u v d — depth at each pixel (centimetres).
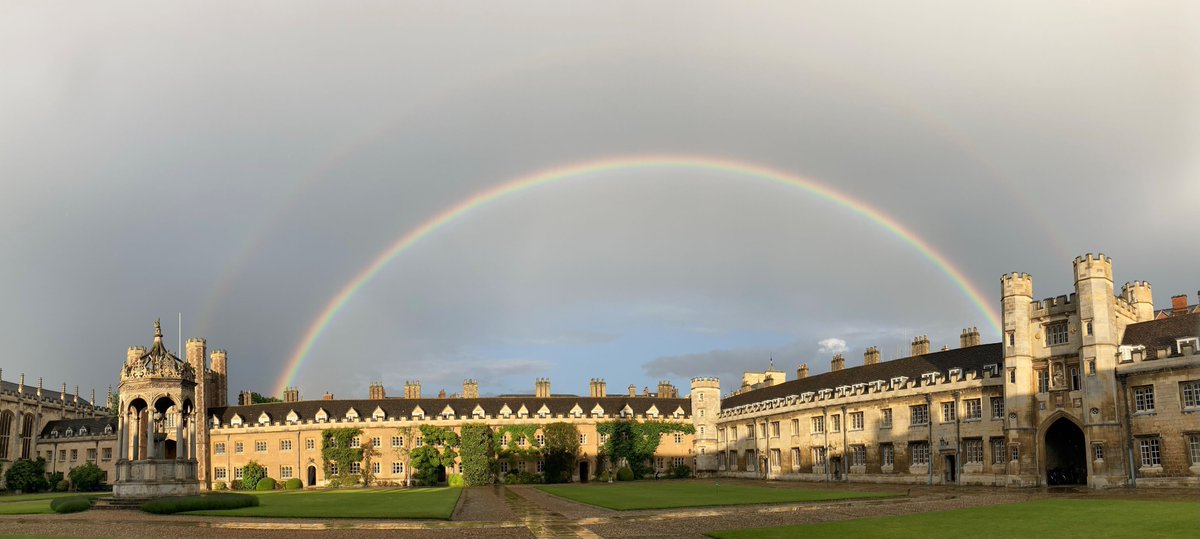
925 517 4206
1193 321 6906
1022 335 7606
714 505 5366
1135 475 6731
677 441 13412
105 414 17850
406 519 4819
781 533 3653
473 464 12575
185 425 7538
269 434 13012
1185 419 6438
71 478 13988
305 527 4472
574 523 4428
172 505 5512
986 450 7900
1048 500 5144
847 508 4969
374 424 12875
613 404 13612
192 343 13200
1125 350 6931
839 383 10456
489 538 3809
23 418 14775
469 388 14062
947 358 9100
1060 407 7275
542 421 13025
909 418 8862
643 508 5228
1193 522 3600
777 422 11156
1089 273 7131
